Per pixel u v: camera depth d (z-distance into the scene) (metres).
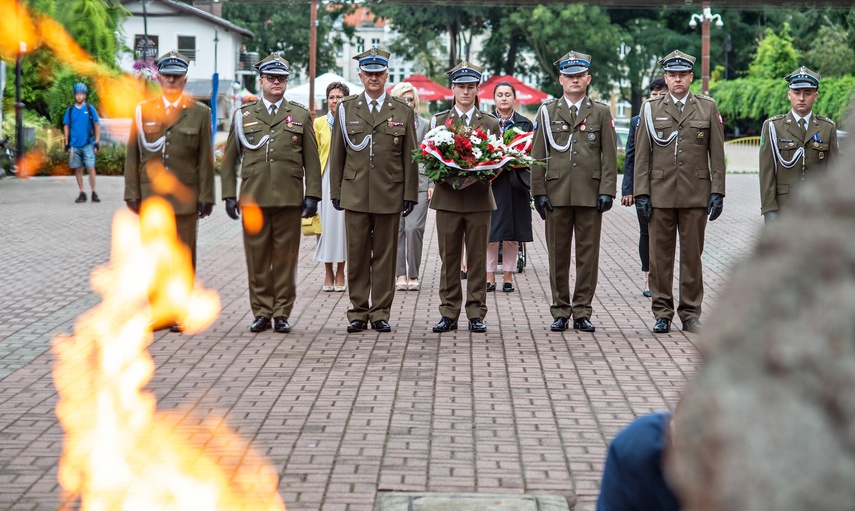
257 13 77.25
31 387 6.72
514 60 65.75
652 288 8.93
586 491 4.73
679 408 0.76
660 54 63.03
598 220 8.91
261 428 5.78
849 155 0.65
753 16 66.00
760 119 55.84
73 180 25.23
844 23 40.50
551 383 6.94
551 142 8.88
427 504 4.46
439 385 6.86
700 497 0.64
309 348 8.09
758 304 0.64
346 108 8.78
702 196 8.73
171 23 63.50
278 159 8.66
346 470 5.02
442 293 8.93
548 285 11.64
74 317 9.25
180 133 8.80
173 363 7.49
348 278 8.86
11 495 4.62
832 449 0.60
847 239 0.62
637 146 8.95
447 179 8.58
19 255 13.07
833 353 0.60
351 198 8.73
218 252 14.01
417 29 67.00
